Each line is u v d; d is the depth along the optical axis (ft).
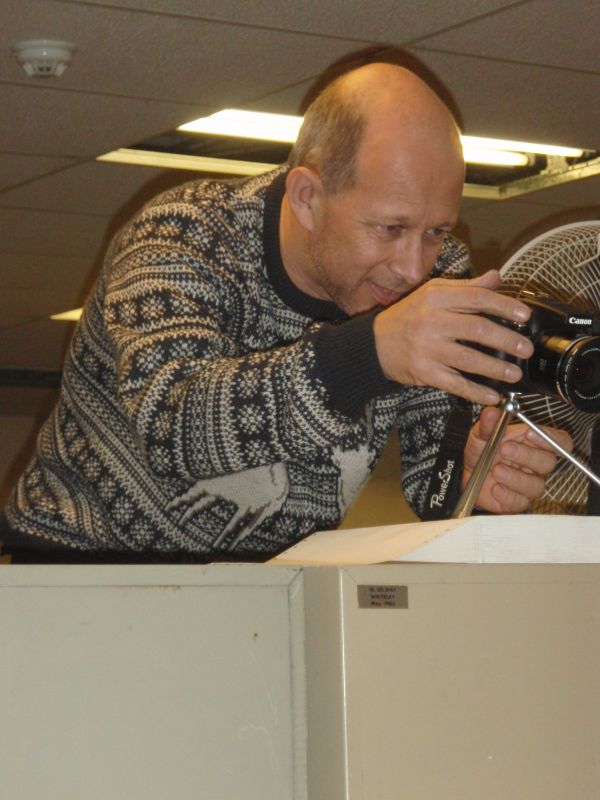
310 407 3.84
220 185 5.42
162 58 9.75
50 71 9.66
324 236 4.99
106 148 12.13
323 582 3.24
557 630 3.35
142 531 5.21
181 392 4.21
